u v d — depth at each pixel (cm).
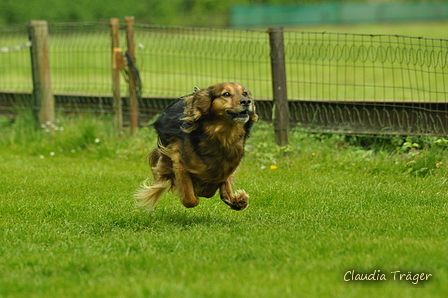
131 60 1438
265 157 1243
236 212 877
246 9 6166
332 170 1153
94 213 871
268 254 634
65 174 1180
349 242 665
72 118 1554
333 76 2238
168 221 827
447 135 1148
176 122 797
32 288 545
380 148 1223
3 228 795
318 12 6322
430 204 891
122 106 1553
